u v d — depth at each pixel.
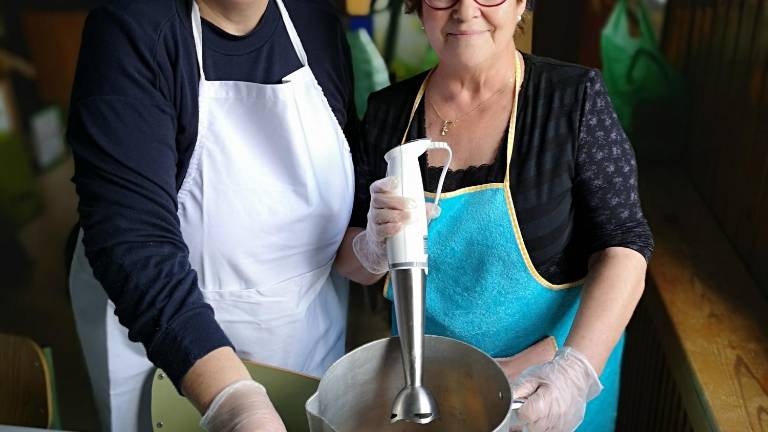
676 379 1.34
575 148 1.12
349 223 1.35
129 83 0.99
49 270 2.70
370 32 1.70
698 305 1.41
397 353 0.89
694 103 1.96
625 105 2.02
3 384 1.38
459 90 1.17
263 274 1.24
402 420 0.89
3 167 2.59
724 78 1.74
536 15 2.00
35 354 1.35
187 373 0.90
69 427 2.28
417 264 0.90
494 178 1.15
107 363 1.31
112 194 0.96
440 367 0.89
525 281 1.19
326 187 1.23
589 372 1.00
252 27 1.14
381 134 1.25
